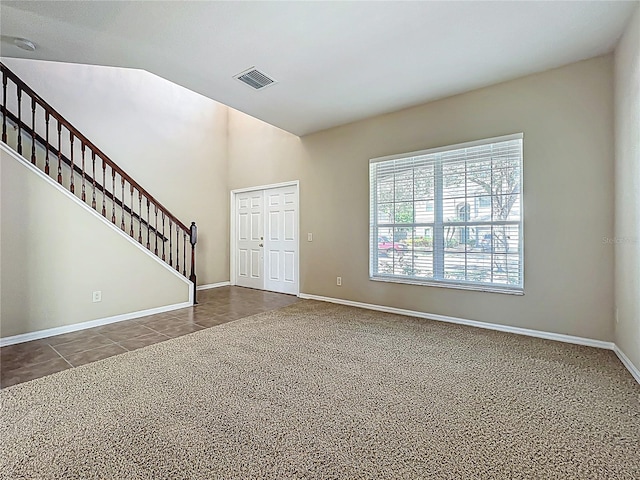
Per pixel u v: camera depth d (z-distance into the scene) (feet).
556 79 9.87
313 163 16.19
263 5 6.91
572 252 9.73
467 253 11.69
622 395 6.65
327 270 15.75
